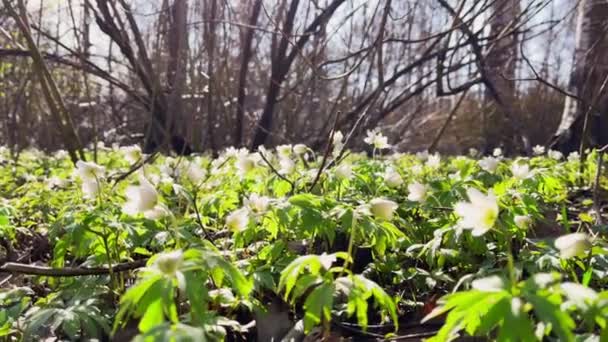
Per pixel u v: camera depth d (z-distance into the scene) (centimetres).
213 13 1128
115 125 1952
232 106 1577
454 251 337
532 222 365
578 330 221
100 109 1848
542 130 2498
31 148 1902
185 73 1236
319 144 1444
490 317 167
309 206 328
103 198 436
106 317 289
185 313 278
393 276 359
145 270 194
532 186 506
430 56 1316
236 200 443
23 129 1681
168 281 184
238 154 549
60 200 577
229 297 270
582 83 1190
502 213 351
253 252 361
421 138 3011
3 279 394
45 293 355
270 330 285
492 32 1316
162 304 181
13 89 1819
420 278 343
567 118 1254
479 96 2973
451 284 346
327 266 213
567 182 774
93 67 1489
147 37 1516
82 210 347
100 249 335
